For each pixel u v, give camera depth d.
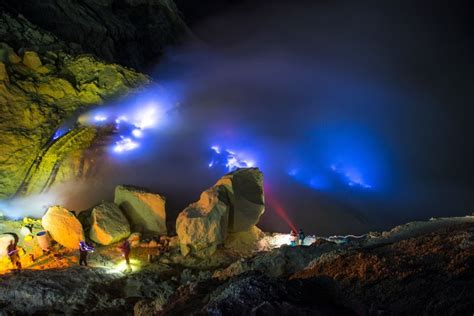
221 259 13.18
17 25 19.52
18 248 12.81
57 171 16.39
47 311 9.84
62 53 19.62
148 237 14.45
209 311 5.32
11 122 16.34
